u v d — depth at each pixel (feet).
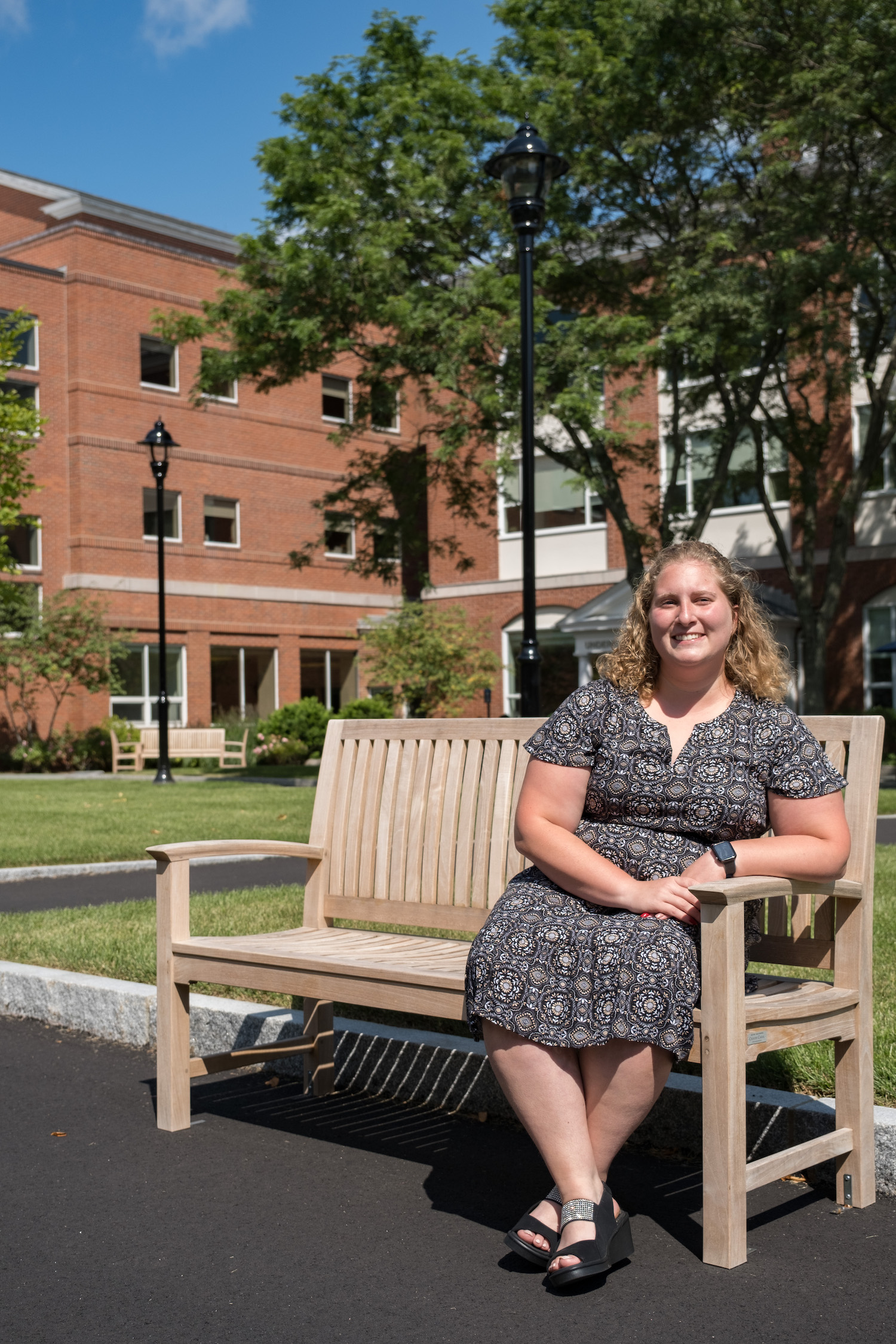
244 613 104.53
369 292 57.00
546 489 102.53
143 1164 11.35
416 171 56.34
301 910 22.24
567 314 61.93
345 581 112.57
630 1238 8.87
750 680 10.34
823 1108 10.72
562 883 9.75
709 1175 9.00
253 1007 15.11
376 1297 8.46
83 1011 16.43
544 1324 8.00
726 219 56.29
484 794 12.77
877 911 20.27
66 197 109.19
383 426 66.44
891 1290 8.48
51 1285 8.72
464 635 89.04
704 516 62.34
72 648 90.02
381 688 97.86
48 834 37.24
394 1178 10.96
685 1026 8.68
